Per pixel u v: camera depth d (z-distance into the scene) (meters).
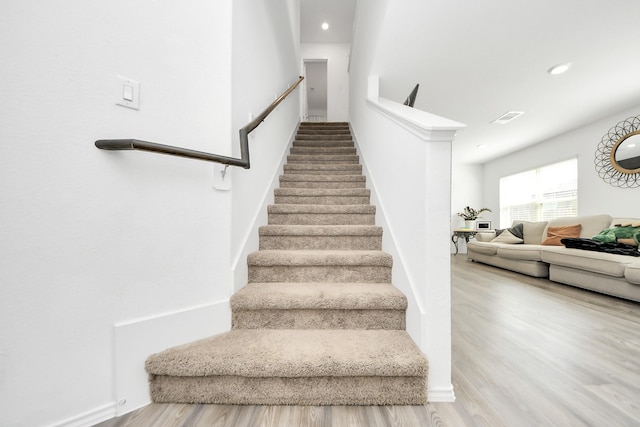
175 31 1.21
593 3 1.79
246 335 1.29
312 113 11.15
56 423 0.89
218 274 1.34
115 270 1.02
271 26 2.43
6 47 0.82
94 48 0.98
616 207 3.79
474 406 1.06
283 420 0.98
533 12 1.86
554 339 1.70
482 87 2.98
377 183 2.21
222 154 1.38
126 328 1.03
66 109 0.92
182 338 1.19
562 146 4.67
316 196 2.58
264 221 2.16
